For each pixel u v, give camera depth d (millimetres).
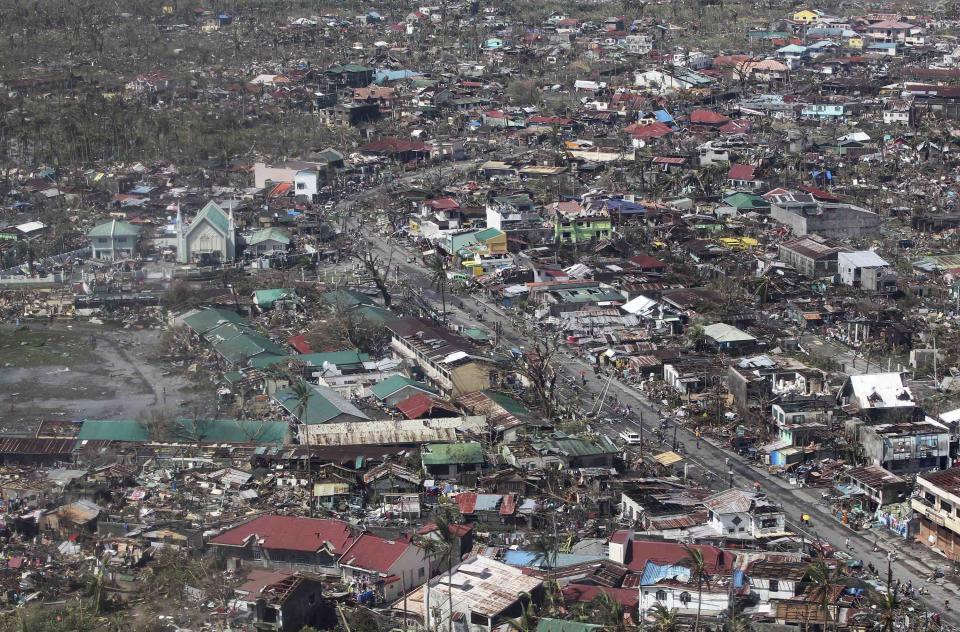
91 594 190250
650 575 180875
